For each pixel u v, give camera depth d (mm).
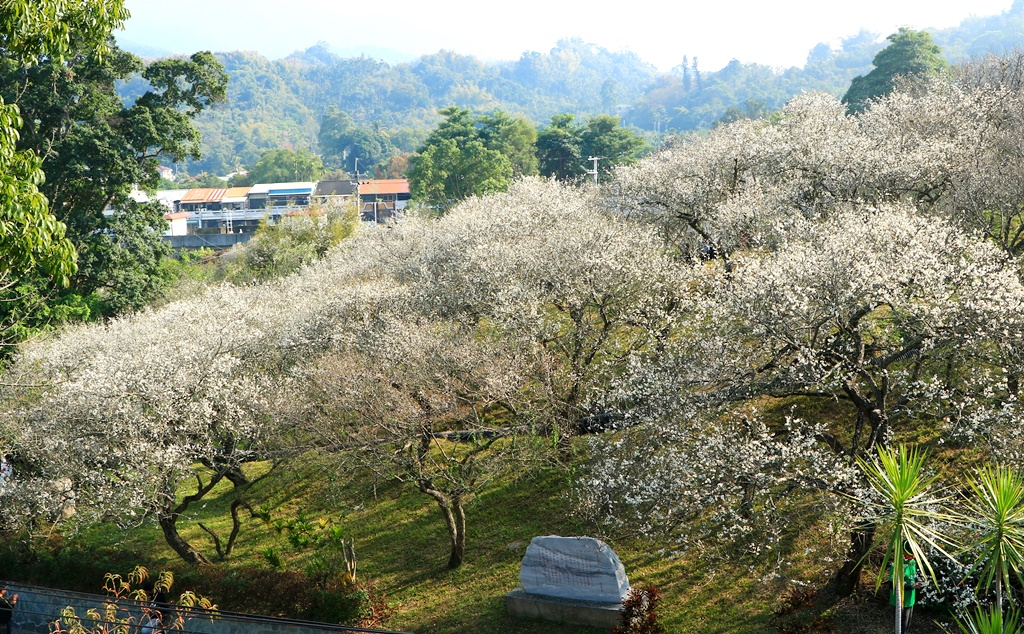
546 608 16203
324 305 26484
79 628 13547
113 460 19281
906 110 32312
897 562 10242
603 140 90000
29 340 31500
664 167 31453
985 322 14422
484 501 21203
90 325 36125
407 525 21219
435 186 84375
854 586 14828
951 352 15484
